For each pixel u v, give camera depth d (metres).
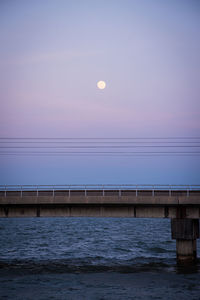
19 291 44.69
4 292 44.25
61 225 162.75
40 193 66.94
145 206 65.44
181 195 64.00
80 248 81.69
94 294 43.47
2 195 67.50
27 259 67.81
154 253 74.69
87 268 58.81
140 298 42.00
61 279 51.06
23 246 85.75
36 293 43.94
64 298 41.91
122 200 64.06
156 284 48.16
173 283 48.72
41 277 52.28
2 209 67.69
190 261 63.28
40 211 67.25
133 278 51.66
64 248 82.00
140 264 62.34
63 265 61.44
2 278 51.72
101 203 64.62
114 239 99.06
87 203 64.75
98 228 142.25
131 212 65.75
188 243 63.78
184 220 63.84
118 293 43.97
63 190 66.44
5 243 91.38
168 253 74.75
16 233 119.56
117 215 66.00
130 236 108.00
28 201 65.69
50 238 102.50
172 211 64.81
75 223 179.75
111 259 67.44
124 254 73.31
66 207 66.94
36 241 95.25
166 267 59.62
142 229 137.00
